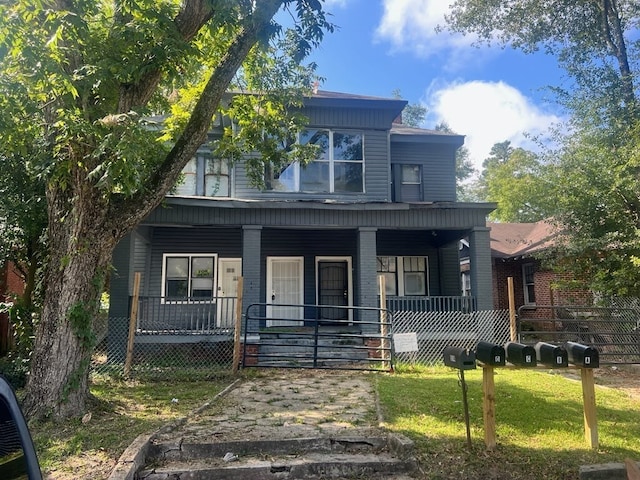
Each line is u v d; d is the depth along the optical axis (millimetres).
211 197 12078
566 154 12125
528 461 4367
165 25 5883
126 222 6293
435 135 15055
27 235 8844
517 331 10047
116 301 10250
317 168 13102
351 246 14398
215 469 4355
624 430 5281
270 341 11164
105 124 5391
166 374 8516
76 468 4168
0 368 8352
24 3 5156
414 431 5086
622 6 15148
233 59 6973
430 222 11734
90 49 5855
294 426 5328
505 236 19453
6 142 5625
